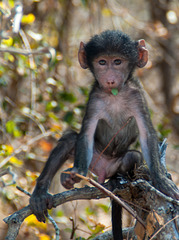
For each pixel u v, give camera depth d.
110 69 8.98
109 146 9.60
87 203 14.15
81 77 16.64
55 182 14.25
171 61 18.42
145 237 7.13
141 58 9.58
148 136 8.96
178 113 18.33
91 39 9.48
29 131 12.79
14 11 7.27
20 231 11.11
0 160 10.95
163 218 6.82
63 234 11.52
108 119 9.54
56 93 13.36
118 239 8.17
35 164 13.38
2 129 12.37
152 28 16.41
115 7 15.92
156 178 8.16
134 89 9.37
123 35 9.36
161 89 19.25
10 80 14.13
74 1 15.83
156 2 17.95
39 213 8.01
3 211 12.12
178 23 18.12
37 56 13.02
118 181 8.50
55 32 14.89
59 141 9.25
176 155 16.77
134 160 9.37
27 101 14.59
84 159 8.81
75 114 12.95
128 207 6.93
